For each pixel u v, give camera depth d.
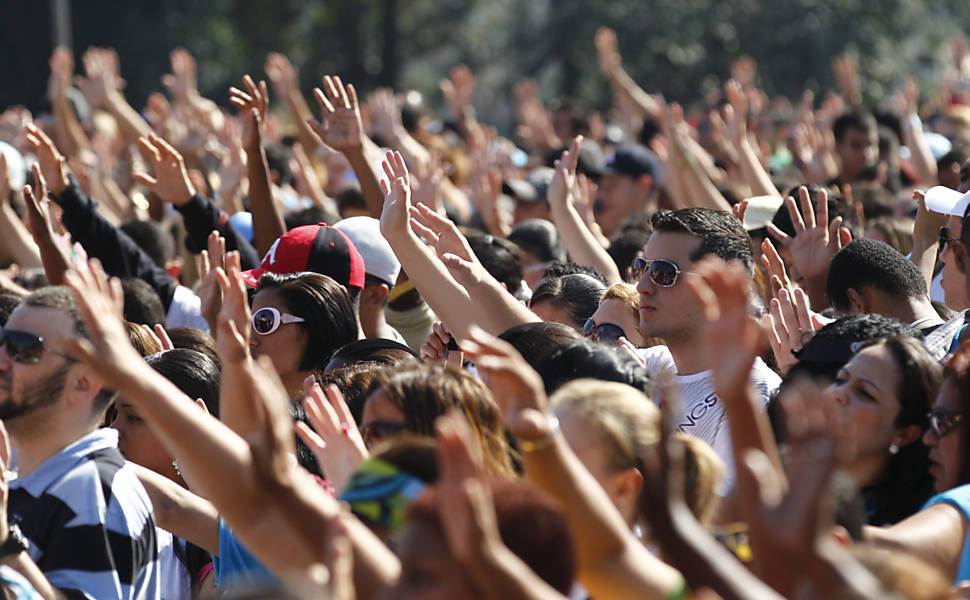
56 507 13.68
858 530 11.87
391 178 18.94
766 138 49.81
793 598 9.83
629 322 19.19
